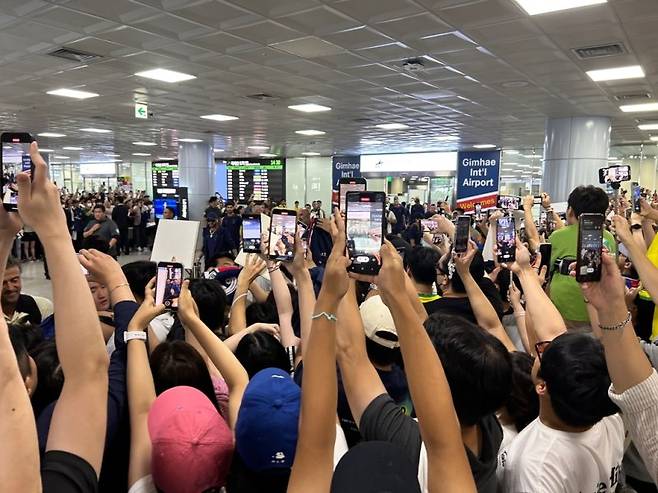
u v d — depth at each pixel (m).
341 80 6.67
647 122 9.47
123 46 5.31
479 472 0.90
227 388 1.51
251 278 2.30
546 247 2.34
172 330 2.12
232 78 6.63
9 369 0.60
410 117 9.64
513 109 8.54
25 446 0.59
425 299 2.46
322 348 0.78
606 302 0.90
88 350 0.83
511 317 2.56
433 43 5.05
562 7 4.04
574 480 1.00
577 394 0.99
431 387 0.74
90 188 29.14
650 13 4.11
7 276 2.47
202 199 14.77
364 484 0.73
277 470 0.98
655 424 0.85
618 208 3.39
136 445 1.06
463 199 15.78
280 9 4.25
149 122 10.73
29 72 6.39
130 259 11.58
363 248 1.02
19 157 0.83
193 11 4.32
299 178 20.44
